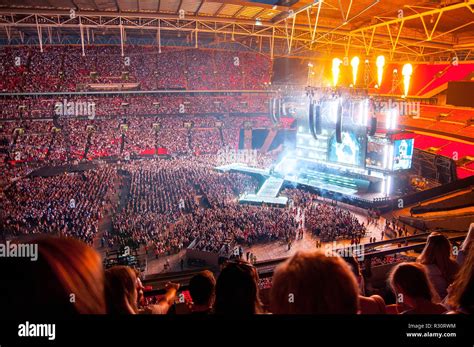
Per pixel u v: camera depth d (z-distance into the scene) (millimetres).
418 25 32656
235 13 27391
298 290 1820
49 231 28438
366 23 31062
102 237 28422
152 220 30703
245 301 2604
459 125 43906
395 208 35312
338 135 23906
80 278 1403
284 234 29047
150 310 3748
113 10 26375
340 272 1864
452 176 38500
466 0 20516
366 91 28406
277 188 42750
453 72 47844
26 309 1323
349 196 38938
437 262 4750
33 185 40688
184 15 27203
